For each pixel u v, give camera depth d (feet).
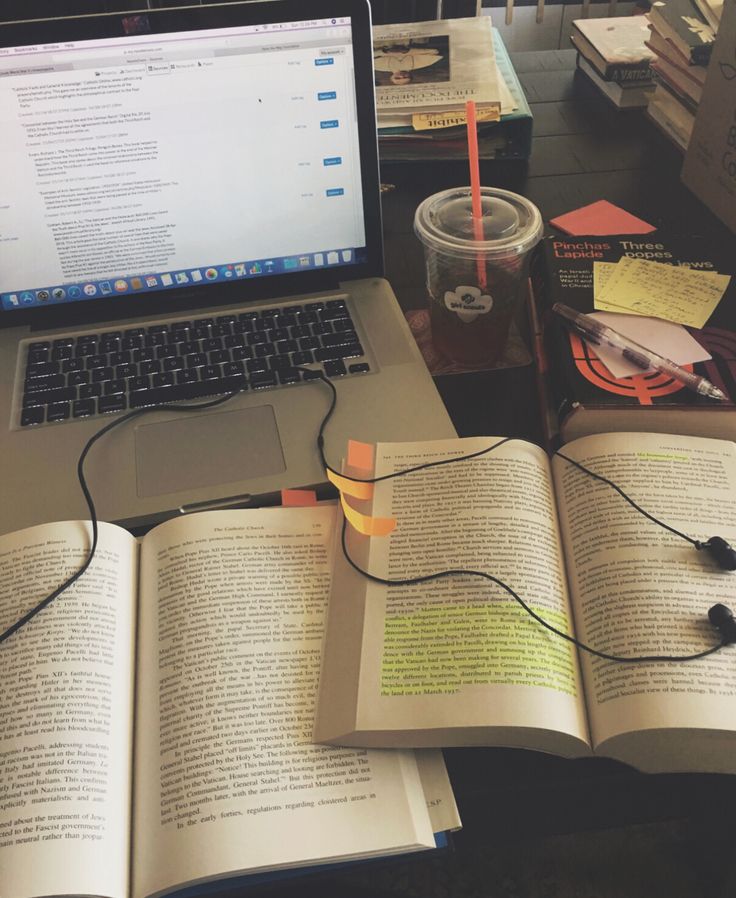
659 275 2.24
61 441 2.08
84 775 1.35
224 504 1.95
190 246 2.33
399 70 3.22
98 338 2.36
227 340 2.33
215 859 1.25
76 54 2.05
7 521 1.90
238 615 1.58
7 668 1.48
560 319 2.12
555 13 5.53
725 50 2.68
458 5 4.07
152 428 2.10
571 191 3.05
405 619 1.52
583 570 1.60
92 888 1.24
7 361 2.29
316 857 1.26
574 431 1.97
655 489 1.70
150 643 1.56
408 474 1.79
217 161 2.22
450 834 1.40
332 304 2.44
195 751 1.38
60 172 2.16
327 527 1.76
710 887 2.59
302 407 2.14
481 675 1.42
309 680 1.49
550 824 1.71
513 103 3.12
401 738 1.39
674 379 1.95
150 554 1.71
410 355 2.27
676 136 3.24
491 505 1.70
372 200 2.36
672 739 1.38
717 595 1.51
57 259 2.28
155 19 2.03
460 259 2.08
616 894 3.01
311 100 2.19
